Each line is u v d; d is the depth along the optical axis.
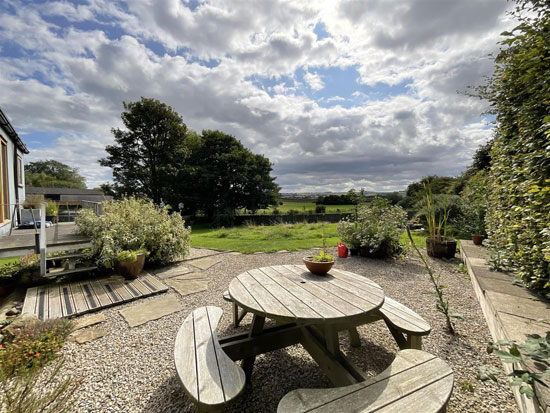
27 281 3.85
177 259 5.49
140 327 2.57
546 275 2.20
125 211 5.05
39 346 2.02
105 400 1.58
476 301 3.08
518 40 2.32
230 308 3.04
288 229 10.43
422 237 7.57
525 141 2.36
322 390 1.14
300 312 1.45
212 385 1.17
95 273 4.37
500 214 3.34
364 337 2.35
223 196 21.31
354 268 4.69
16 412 1.07
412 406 1.02
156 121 19.56
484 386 1.63
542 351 1.01
